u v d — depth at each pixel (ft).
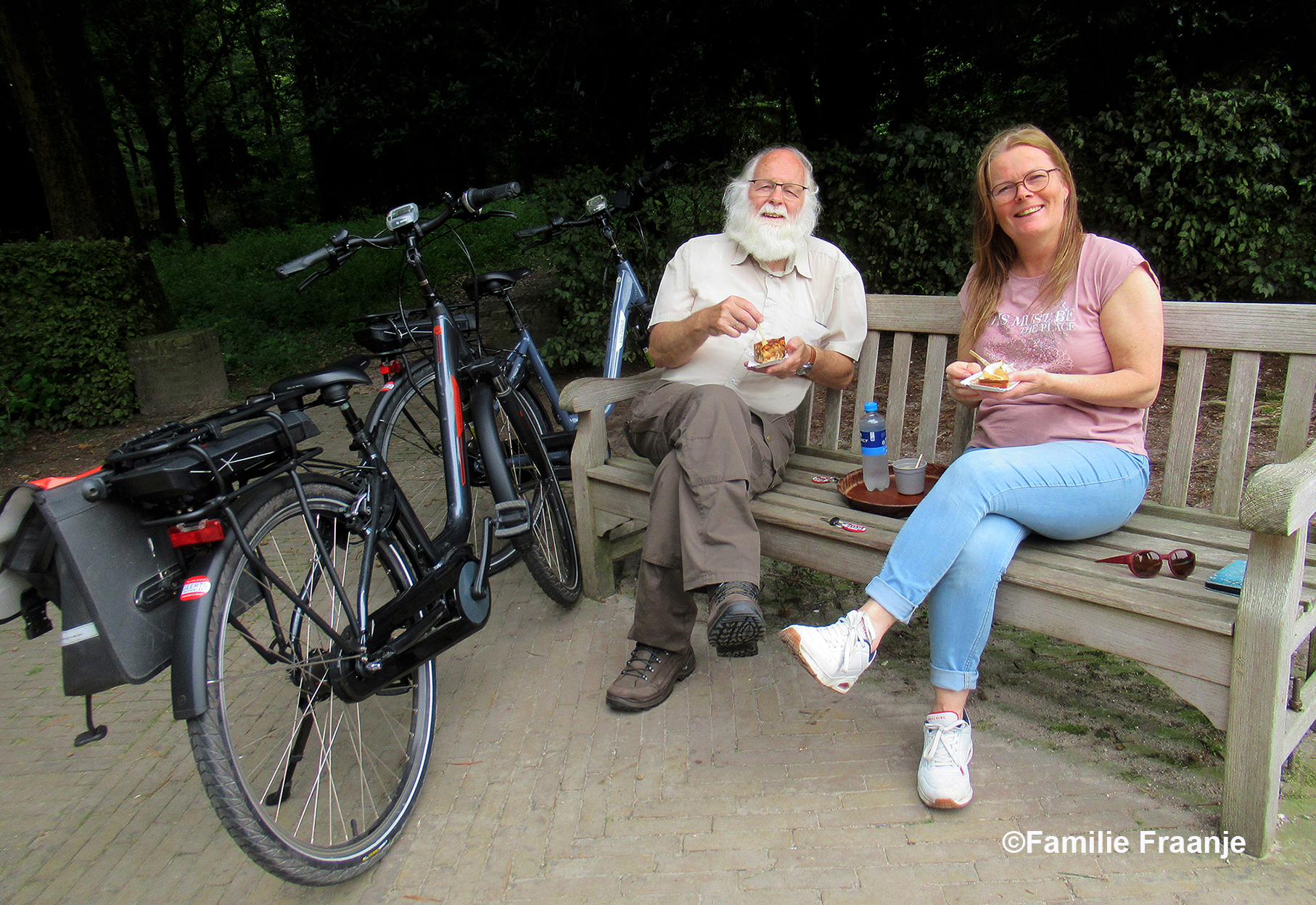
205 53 70.95
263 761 7.85
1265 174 17.53
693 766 7.54
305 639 6.84
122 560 5.51
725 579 7.13
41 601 5.74
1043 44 23.08
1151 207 18.48
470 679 9.27
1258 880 5.77
